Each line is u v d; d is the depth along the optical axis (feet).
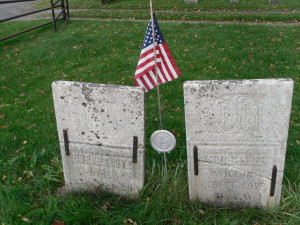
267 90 4.83
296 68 11.83
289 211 5.59
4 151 7.51
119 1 28.09
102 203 6.02
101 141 5.76
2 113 9.36
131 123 5.49
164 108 9.23
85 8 25.96
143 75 5.98
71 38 16.15
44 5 29.04
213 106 5.09
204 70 11.89
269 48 14.03
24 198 6.11
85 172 6.14
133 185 6.03
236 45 14.47
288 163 6.68
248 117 5.06
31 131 8.33
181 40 15.51
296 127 7.97
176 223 5.53
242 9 22.91
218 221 5.49
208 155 5.51
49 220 5.57
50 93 10.64
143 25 18.71
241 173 5.56
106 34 16.92
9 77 12.03
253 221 5.52
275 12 21.74
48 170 6.76
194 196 5.96
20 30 19.10
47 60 13.71
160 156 7.05
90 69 12.49
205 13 21.67
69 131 5.80
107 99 5.40
